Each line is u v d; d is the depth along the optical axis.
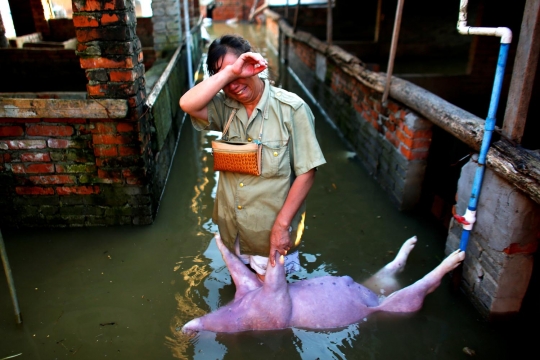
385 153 4.47
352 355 2.57
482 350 2.63
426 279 2.85
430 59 8.08
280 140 2.33
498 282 2.70
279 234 2.42
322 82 7.33
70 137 3.46
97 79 3.31
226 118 2.41
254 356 2.55
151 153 3.94
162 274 3.25
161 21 6.80
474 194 2.83
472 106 5.65
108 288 3.10
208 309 2.93
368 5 9.65
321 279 2.85
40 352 2.58
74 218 3.76
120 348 2.61
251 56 2.02
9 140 3.43
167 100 5.05
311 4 11.16
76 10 3.13
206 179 4.82
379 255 3.51
